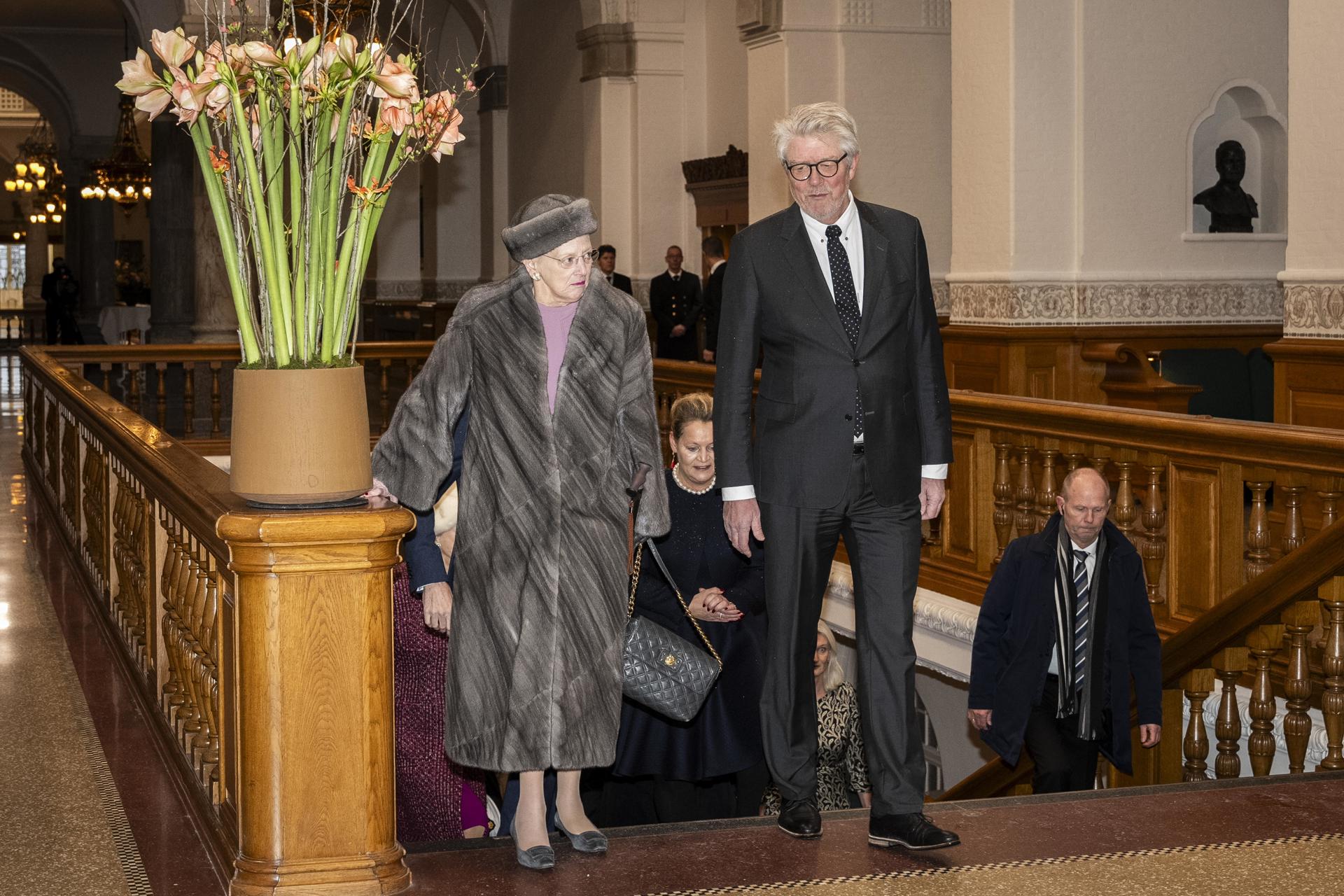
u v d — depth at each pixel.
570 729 3.01
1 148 33.56
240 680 2.85
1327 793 3.54
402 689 4.20
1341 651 4.15
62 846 3.35
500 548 3.04
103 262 24.66
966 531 6.52
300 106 2.90
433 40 18.77
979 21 9.07
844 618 7.36
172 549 4.25
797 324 3.05
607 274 12.75
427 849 3.14
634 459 3.18
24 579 7.26
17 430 15.17
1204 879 2.94
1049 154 8.93
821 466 3.05
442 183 18.88
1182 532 5.28
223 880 3.08
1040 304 8.97
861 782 5.21
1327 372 6.82
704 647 4.14
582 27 15.15
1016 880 2.94
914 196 11.48
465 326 3.08
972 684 5.06
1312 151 6.87
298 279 2.93
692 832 3.25
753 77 11.52
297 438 2.87
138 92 2.84
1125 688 4.76
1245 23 9.23
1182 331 9.21
